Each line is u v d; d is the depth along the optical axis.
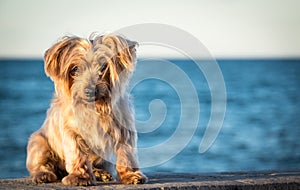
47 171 7.69
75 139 7.27
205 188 6.82
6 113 39.12
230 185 6.88
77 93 7.09
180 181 7.28
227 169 17.88
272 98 52.31
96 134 7.21
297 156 20.47
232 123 31.69
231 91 63.09
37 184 7.36
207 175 7.89
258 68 141.12
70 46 7.30
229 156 20.48
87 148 7.37
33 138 8.07
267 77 98.31
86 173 7.21
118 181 7.34
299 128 28.88
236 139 25.00
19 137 26.25
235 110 40.59
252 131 27.95
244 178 7.46
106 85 7.13
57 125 7.72
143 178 7.15
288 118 34.66
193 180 7.38
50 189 6.80
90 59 7.10
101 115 7.16
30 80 93.81
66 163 7.36
